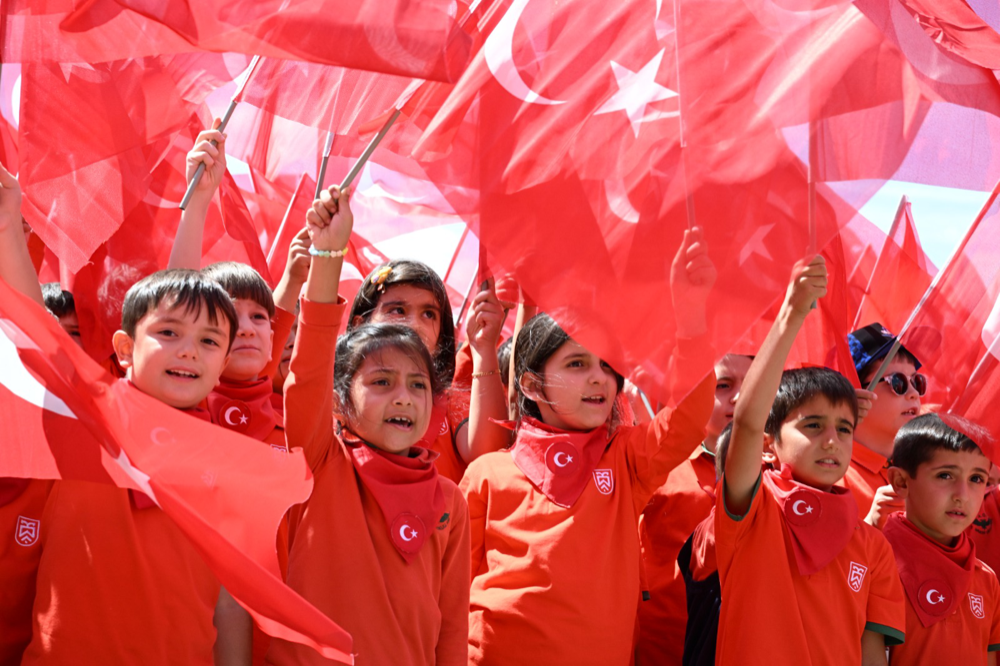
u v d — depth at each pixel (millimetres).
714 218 2076
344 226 2434
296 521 2510
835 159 2152
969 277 3166
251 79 2588
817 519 2900
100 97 2475
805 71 2205
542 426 3053
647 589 3271
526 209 2174
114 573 2141
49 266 3139
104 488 2195
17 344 2000
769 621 2791
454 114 2230
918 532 3346
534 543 2826
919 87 2318
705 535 3078
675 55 2223
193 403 2359
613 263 2102
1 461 2027
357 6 2092
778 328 2691
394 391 2613
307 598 2408
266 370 3076
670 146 2152
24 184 2428
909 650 3209
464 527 2701
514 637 2750
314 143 3350
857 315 4047
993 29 2529
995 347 3064
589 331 2074
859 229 4047
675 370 2010
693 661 3018
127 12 2148
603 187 2158
